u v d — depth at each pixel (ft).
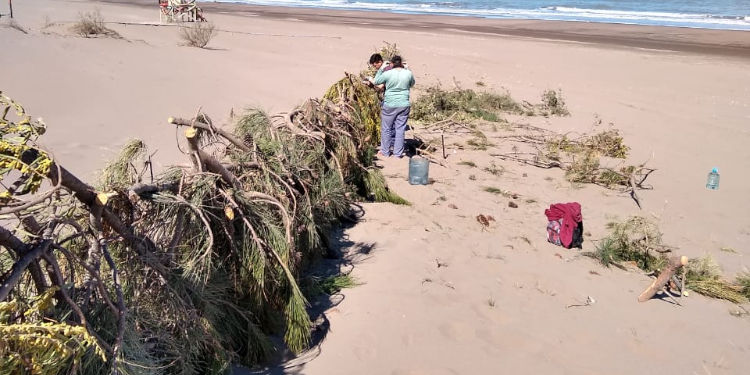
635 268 21.17
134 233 12.10
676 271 19.17
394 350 14.96
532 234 23.31
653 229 23.84
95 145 28.50
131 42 61.21
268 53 64.39
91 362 9.95
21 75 39.40
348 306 16.97
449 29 106.52
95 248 10.97
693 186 30.99
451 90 49.65
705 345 16.35
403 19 125.29
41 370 8.51
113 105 36.11
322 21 115.24
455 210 25.31
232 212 13.56
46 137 28.84
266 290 14.75
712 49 85.51
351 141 23.75
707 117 46.65
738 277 20.70
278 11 139.03
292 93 43.86
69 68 43.78
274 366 14.19
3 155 9.00
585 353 15.46
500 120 43.34
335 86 30.19
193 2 96.63
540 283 19.13
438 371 14.19
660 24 122.83
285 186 17.42
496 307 17.35
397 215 23.94
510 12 146.92
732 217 26.71
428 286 18.19
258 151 17.39
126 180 13.96
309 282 17.60
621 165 34.09
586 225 25.00
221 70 50.90
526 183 29.96
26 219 9.87
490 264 20.21
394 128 32.65
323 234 19.71
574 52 78.07
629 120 45.09
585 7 160.35
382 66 31.50
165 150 28.71
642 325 17.13
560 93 49.57
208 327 12.81
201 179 13.65
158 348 11.84
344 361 14.43
